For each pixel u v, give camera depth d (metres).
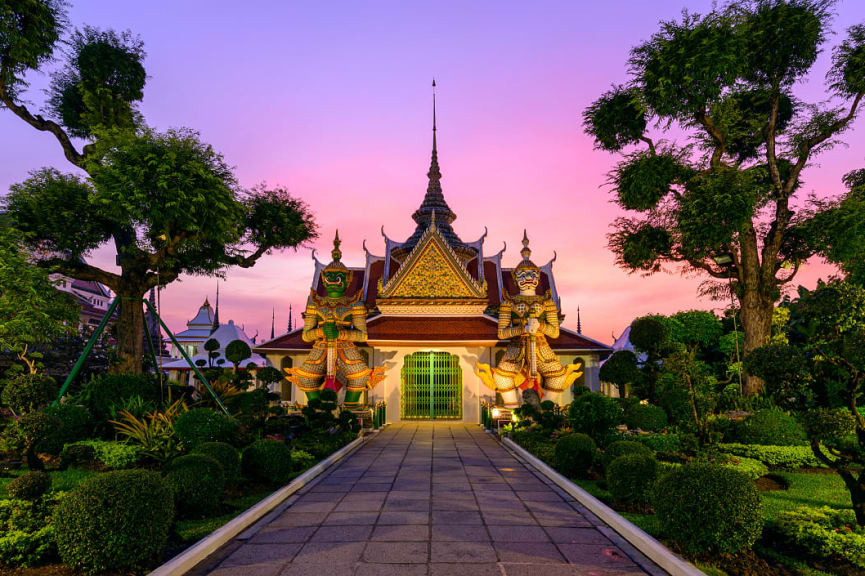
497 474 10.97
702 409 12.10
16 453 11.45
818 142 20.53
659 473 7.82
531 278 19.86
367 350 23.73
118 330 20.95
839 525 6.83
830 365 7.45
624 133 24.00
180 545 6.14
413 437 17.98
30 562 5.37
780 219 20.38
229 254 25.47
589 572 5.43
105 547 5.12
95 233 19.97
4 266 16.52
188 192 18.06
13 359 22.00
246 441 13.45
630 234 23.53
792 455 12.23
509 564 5.62
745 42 18.39
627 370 16.62
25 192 18.80
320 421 15.80
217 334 40.28
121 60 22.16
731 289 22.17
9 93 20.42
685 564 5.38
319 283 27.92
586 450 10.28
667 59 18.89
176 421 10.76
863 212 18.08
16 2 17.41
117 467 10.38
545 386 19.61
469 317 24.50
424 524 7.14
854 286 7.22
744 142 23.34
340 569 5.45
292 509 7.97
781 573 5.60
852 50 18.70
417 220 31.28
